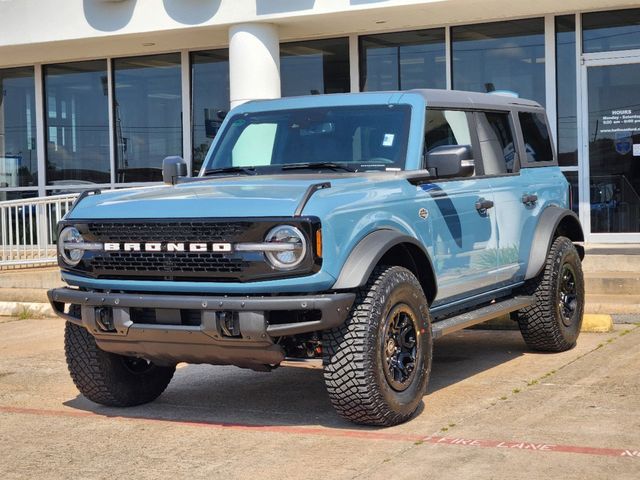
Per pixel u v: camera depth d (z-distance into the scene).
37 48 15.05
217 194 5.78
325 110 6.91
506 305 7.38
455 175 6.25
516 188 7.59
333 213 5.50
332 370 5.55
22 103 16.77
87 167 16.33
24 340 9.83
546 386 6.77
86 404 6.80
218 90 15.38
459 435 5.52
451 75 13.86
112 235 5.82
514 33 13.52
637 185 12.98
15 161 16.86
